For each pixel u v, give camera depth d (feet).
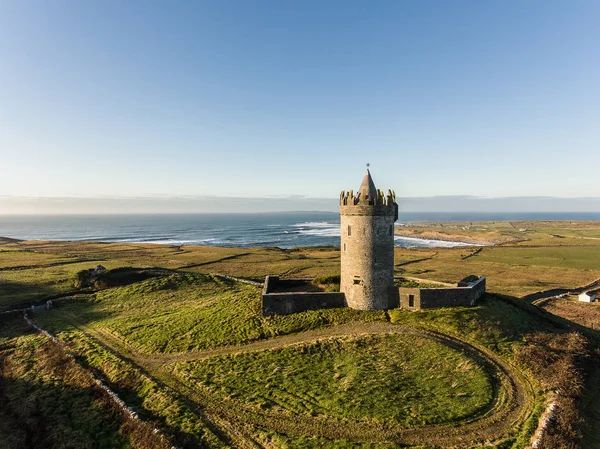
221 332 120.78
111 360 107.04
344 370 92.07
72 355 113.60
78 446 73.87
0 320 152.35
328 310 127.65
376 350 101.24
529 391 83.87
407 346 102.32
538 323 132.05
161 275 220.23
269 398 81.92
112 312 160.66
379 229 124.47
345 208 127.75
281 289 154.30
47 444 75.97
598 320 177.27
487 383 84.99
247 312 134.00
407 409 75.41
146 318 146.20
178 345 114.73
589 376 95.14
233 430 72.18
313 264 353.31
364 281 125.49
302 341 109.50
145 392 89.30
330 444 65.98
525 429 69.36
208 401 82.64
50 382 99.71
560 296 230.27
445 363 93.66
